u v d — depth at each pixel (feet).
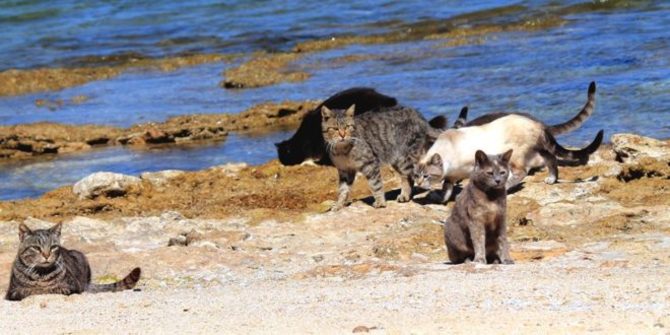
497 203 40.50
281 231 51.03
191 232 49.80
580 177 56.85
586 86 83.61
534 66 94.73
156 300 37.47
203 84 106.22
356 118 54.65
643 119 72.02
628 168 55.98
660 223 47.16
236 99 96.37
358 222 51.57
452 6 138.31
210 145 79.87
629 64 90.38
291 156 69.92
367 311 33.22
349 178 54.90
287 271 43.29
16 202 61.67
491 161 40.11
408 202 55.26
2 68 125.80
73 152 80.79
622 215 48.14
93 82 113.91
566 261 40.75
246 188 61.98
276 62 112.98
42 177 73.20
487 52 105.50
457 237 41.75
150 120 89.92
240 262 45.11
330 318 32.55
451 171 54.39
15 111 100.22
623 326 29.27
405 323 31.17
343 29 132.26
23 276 39.06
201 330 32.17
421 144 56.18
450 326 30.40
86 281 41.19
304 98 93.25
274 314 33.76
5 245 50.70
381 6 145.59
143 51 130.72
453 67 99.45
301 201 57.36
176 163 74.64
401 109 55.98
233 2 161.07
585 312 31.14
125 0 169.99
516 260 41.65
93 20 155.63
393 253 45.24
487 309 32.30
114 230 52.75
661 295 32.60
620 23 112.16
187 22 148.36
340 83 98.17
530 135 55.36
